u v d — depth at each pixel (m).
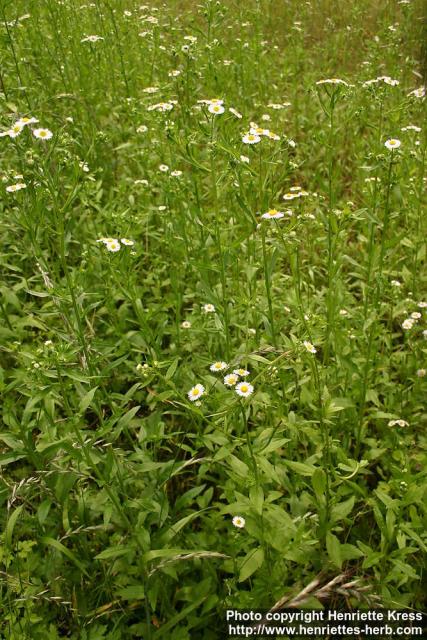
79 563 0.46
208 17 0.90
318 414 0.52
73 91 1.04
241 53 1.18
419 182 0.79
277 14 1.60
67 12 1.21
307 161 1.07
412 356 0.71
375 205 0.60
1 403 0.62
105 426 0.44
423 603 0.50
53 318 0.75
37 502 0.55
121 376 0.67
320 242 0.77
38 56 1.06
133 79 1.09
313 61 1.42
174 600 0.48
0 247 0.81
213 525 0.51
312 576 0.49
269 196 0.59
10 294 0.67
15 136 0.56
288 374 0.58
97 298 0.71
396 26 1.40
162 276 0.82
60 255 0.51
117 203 0.83
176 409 0.63
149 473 0.52
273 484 0.55
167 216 0.73
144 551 0.44
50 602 0.49
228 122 0.65
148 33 1.16
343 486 0.48
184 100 1.02
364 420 0.62
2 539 0.49
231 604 0.47
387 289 0.72
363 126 1.10
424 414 0.64
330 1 1.63
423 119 1.11
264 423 0.61
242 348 0.58
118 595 0.49
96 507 0.47
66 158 0.63
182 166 0.94
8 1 0.83
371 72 1.21
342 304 0.65
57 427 0.52
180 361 0.66
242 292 0.64
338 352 0.59
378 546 0.52
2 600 0.46
